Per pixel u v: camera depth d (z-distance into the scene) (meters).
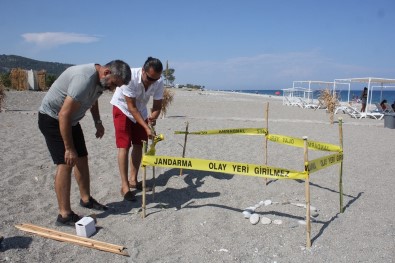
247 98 39.69
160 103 5.27
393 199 5.10
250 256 3.46
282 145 9.02
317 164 3.82
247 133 6.02
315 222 4.23
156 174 6.05
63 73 3.78
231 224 4.14
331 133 12.04
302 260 3.38
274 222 4.16
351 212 4.57
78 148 4.22
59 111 3.79
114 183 5.52
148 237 3.81
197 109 21.55
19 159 6.63
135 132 5.10
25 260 3.28
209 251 3.53
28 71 29.80
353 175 6.32
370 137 11.27
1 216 4.16
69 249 3.53
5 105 16.77
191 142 9.09
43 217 4.23
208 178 5.86
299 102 29.19
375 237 3.86
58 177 3.94
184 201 4.87
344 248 3.61
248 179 5.86
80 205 4.60
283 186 5.55
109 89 3.88
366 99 20.52
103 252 3.49
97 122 4.72
